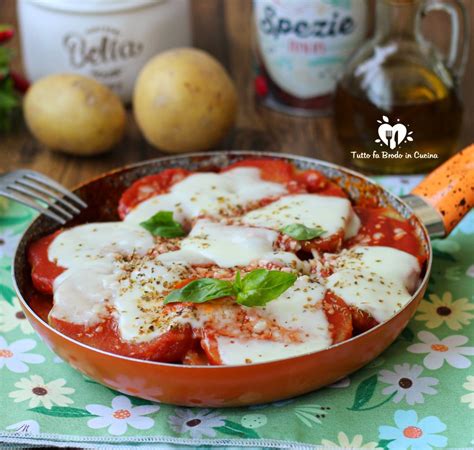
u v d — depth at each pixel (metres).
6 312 0.63
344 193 0.65
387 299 0.56
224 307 0.54
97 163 0.80
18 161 0.81
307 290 0.56
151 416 0.55
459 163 0.65
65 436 0.54
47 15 0.83
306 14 0.82
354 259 0.59
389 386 0.56
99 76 0.85
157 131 0.79
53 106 0.78
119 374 0.53
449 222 0.63
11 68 0.93
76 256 0.60
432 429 0.54
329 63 0.84
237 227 0.61
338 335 0.54
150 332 0.54
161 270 0.57
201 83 0.78
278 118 0.86
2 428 0.55
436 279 0.64
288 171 0.66
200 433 0.54
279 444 0.53
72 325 0.55
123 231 0.62
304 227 0.60
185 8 0.87
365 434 0.54
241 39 0.98
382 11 0.75
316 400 0.56
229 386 0.53
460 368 0.57
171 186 0.66
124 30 0.83
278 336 0.54
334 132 0.80
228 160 0.68
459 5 0.80
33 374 0.58
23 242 0.61
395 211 0.63
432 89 0.74
